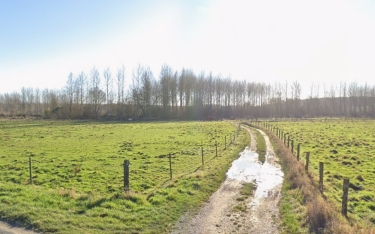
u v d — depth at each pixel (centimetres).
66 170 2284
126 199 1372
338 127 6100
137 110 11319
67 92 11038
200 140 4241
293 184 1722
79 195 1416
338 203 1380
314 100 14275
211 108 12756
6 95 14362
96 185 1852
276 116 12900
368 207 1399
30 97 14175
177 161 2667
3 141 4178
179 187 1658
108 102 11475
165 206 1337
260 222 1196
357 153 2923
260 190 1716
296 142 3791
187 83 12044
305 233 1039
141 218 1176
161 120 9956
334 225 1023
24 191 1462
